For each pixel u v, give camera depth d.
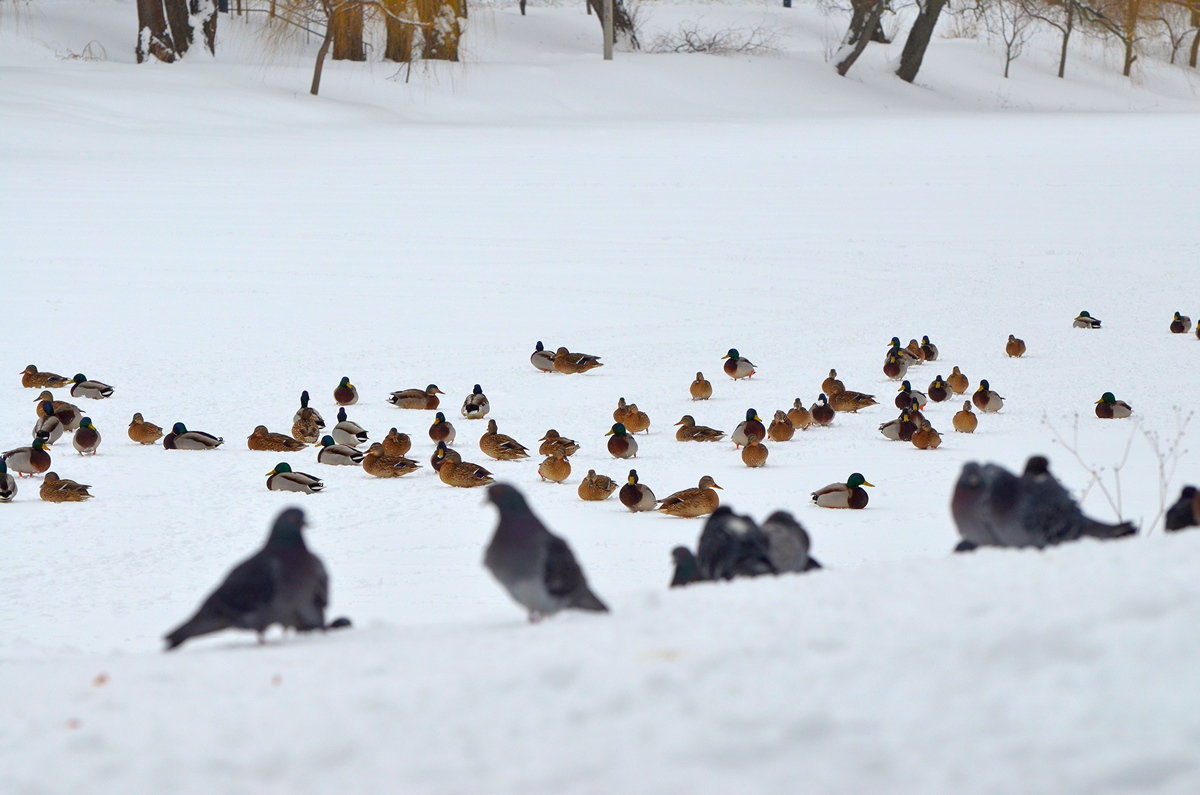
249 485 18.12
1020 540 7.19
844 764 3.94
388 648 5.93
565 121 70.44
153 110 61.94
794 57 90.06
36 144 53.53
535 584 6.35
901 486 17.20
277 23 74.00
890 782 3.82
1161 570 5.58
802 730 4.16
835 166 55.72
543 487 17.97
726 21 99.44
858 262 39.38
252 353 28.89
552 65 82.44
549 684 4.84
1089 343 29.55
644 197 48.72
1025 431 21.20
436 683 5.00
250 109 64.56
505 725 4.46
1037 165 55.75
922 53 89.38
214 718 4.84
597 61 84.25
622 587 11.59
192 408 24.03
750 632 5.24
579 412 23.70
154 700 5.20
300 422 21.62
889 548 13.14
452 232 42.59
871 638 4.95
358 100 71.00
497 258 39.25
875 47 96.00
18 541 14.80
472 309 33.53
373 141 59.94
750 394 25.20
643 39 94.00
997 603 5.28
